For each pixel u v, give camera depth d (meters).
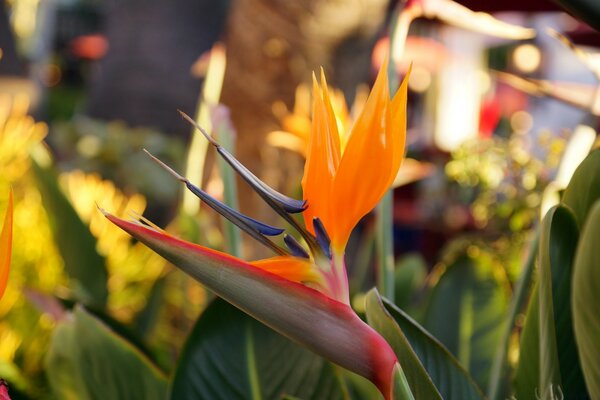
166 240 0.69
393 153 0.70
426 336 0.84
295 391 0.94
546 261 0.76
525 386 0.85
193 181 1.39
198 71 3.34
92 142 3.26
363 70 1.79
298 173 1.77
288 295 0.69
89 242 1.68
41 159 1.67
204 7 3.71
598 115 1.07
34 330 1.81
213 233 1.66
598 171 0.80
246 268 0.69
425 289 1.91
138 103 3.64
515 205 1.76
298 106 1.71
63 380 1.08
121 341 1.04
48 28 8.81
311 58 1.72
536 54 1.82
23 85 3.99
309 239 0.70
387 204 0.99
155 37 3.64
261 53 1.73
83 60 14.15
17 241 1.97
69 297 1.55
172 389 0.93
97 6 14.83
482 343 1.27
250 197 1.76
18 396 1.26
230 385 0.94
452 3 1.02
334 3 1.67
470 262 1.31
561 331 0.80
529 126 2.45
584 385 0.81
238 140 1.80
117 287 2.07
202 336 0.93
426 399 0.73
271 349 0.94
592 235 0.62
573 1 0.68
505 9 0.97
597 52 1.12
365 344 0.68
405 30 0.97
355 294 1.49
